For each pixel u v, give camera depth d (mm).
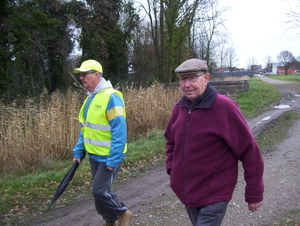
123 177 5551
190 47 28031
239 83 20844
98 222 3656
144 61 31188
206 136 2105
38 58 20156
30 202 4363
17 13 13289
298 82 36000
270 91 22062
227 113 2094
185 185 2211
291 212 3531
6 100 11953
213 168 2127
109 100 2896
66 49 21797
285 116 11453
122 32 25141
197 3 22094
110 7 21125
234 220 3400
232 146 2098
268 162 5777
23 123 7141
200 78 2137
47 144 7133
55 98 8531
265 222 3316
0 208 4090
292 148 6738
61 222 3693
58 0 19469
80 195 4656
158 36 23891
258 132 8938
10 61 13133
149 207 4027
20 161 6625
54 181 5285
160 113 10172
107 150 2904
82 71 2918
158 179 5348
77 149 3168
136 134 9578
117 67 26156
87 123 2975
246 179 2146
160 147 7520
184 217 3582
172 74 26141
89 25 20828
